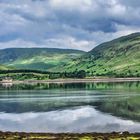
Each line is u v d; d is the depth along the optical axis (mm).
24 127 88625
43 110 125000
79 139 65312
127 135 69250
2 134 71812
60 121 97438
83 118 102438
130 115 106438
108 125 88875
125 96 179750
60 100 164250
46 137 68125
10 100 170125
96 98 171375
